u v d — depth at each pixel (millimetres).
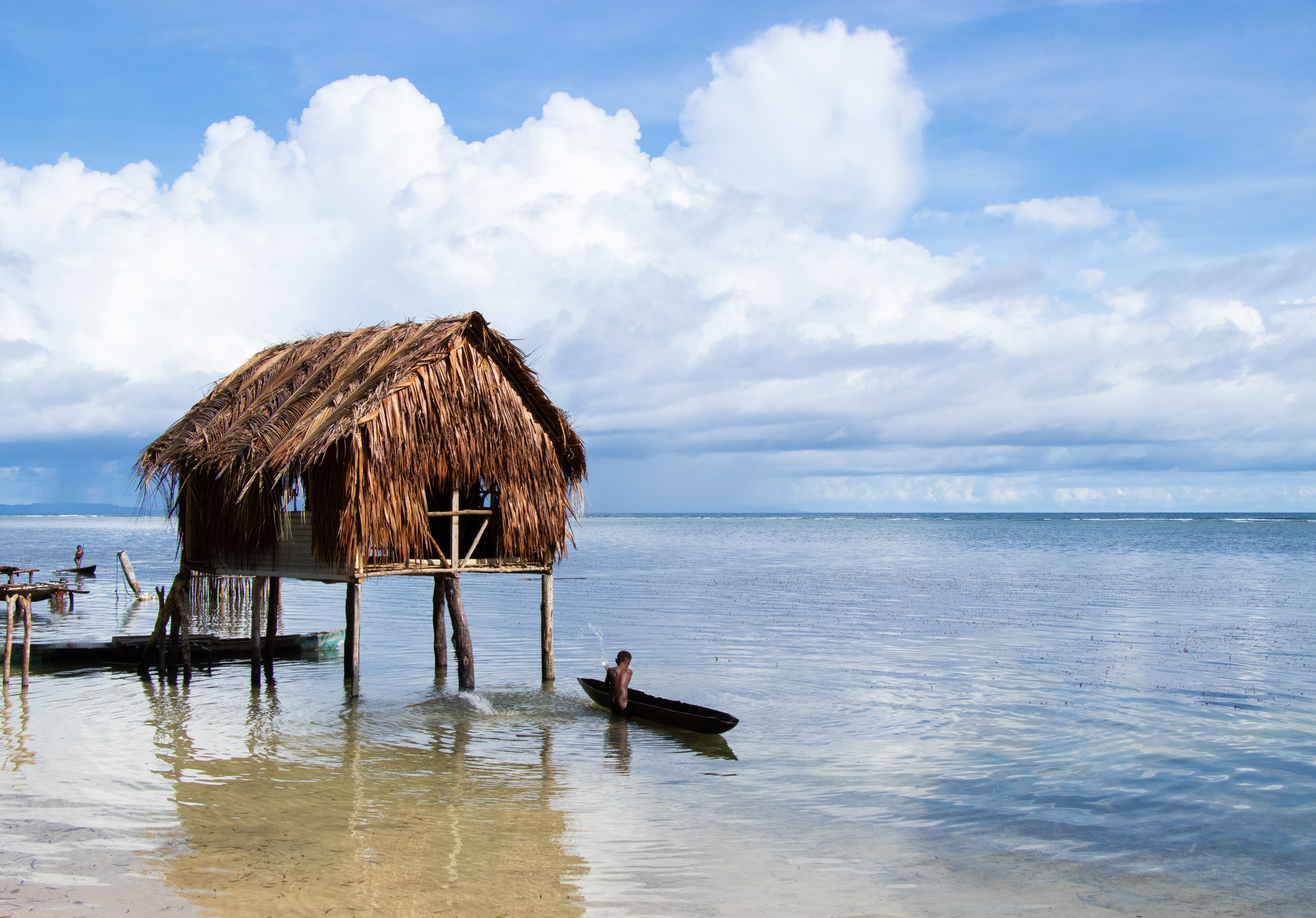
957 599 37125
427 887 9273
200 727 16250
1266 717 16859
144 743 15008
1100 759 14234
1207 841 10938
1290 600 35875
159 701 18484
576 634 27562
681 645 25328
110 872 9523
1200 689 19297
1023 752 14688
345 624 26266
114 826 10953
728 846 10625
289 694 19328
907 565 58250
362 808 11789
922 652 23969
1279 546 81562
